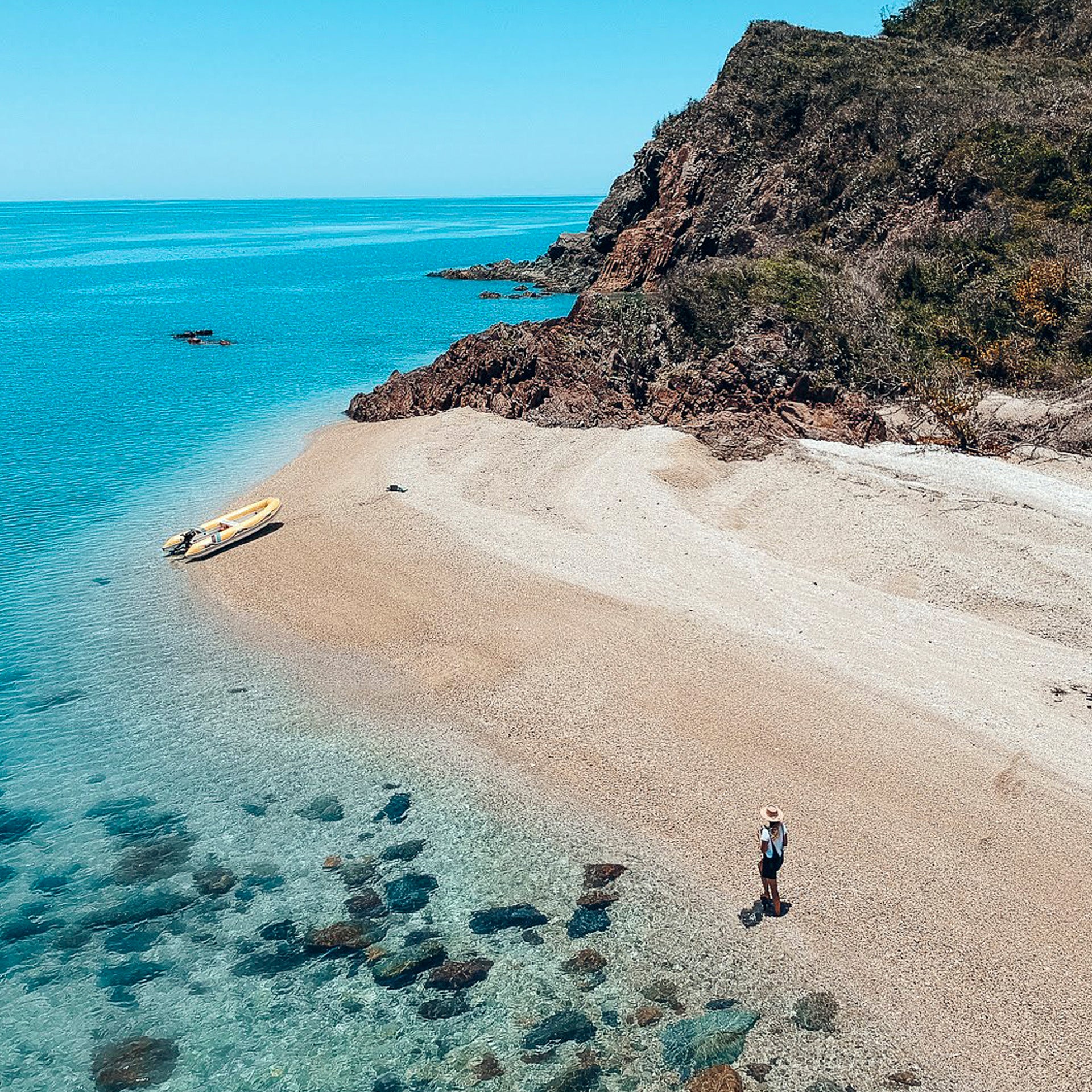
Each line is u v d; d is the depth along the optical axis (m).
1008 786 20.23
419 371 55.28
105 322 99.88
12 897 18.33
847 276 56.66
